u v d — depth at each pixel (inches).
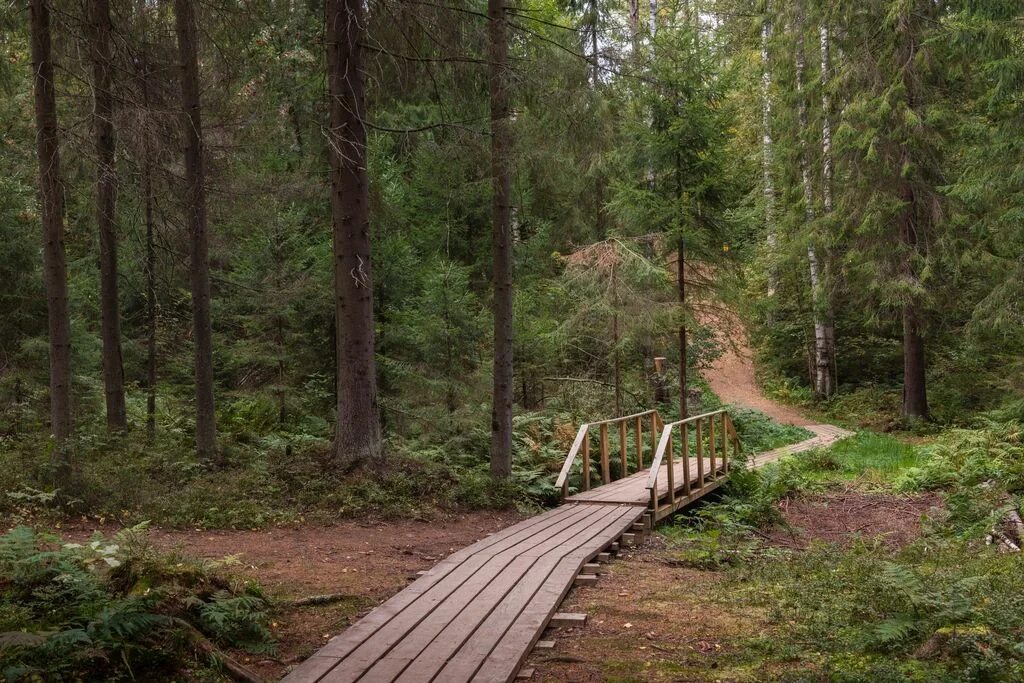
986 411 881.5
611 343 745.0
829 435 895.1
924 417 941.2
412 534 397.4
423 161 759.1
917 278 895.1
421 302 621.6
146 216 553.6
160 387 796.6
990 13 680.4
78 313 721.0
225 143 577.0
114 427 534.9
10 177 629.0
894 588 251.8
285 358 658.8
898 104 850.8
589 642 237.8
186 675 190.2
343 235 463.2
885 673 196.5
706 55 687.1
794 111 1050.7
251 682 194.4
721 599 287.0
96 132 476.1
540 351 703.7
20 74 574.6
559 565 315.9
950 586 259.8
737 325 771.4
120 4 518.9
